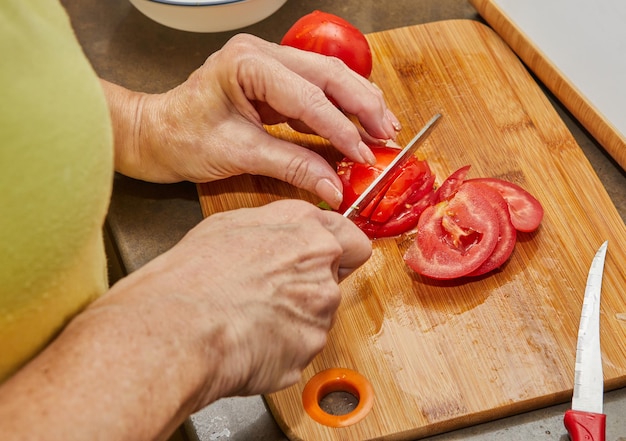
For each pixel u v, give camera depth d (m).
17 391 0.52
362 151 1.07
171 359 0.57
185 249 0.70
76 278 0.56
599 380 0.89
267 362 0.68
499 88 1.27
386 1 1.47
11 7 0.46
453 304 1.00
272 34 1.42
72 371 0.53
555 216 1.09
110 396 0.53
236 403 0.92
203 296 0.64
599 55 1.14
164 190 1.16
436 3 1.46
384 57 1.32
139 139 1.11
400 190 1.07
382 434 0.87
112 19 1.45
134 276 0.66
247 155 1.08
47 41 0.49
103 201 0.54
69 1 1.48
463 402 0.90
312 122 1.06
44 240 0.49
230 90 1.07
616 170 1.19
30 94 0.46
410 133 1.22
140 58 1.38
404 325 0.98
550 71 1.24
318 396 0.91
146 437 0.55
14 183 0.46
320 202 1.12
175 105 1.10
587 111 1.19
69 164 0.49
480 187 1.06
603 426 0.83
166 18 1.31
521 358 0.94
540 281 1.02
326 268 0.75
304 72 1.11
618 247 1.06
